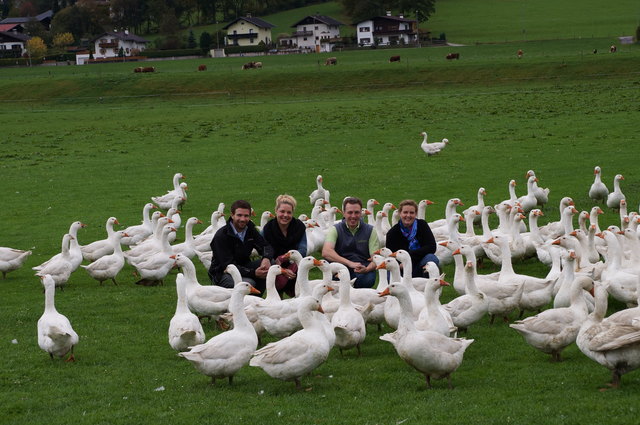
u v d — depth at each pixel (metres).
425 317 13.79
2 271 22.78
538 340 12.96
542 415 10.84
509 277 16.70
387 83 82.81
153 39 185.62
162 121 64.56
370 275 17.92
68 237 21.14
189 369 13.94
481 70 82.94
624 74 74.75
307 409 11.60
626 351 11.26
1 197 36.44
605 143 42.81
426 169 39.19
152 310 18.39
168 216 27.12
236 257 17.86
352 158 43.78
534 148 43.06
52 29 197.50
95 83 91.00
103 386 13.11
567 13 160.00
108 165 44.56
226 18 198.62
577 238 18.72
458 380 12.70
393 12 171.50
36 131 61.22
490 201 31.22
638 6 160.62
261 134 54.44
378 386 12.59
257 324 14.98
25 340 16.16
